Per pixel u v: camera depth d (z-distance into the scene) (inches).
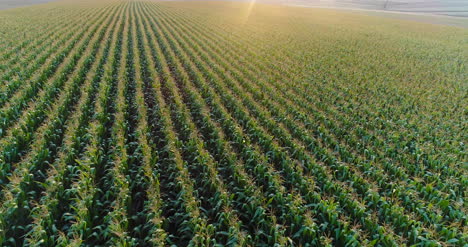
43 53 741.9
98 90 548.7
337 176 340.8
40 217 239.8
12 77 563.8
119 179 285.1
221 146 379.6
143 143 358.3
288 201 284.8
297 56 941.8
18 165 308.0
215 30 1407.5
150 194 275.4
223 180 323.0
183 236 255.3
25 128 375.2
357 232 236.7
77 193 281.3
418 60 971.9
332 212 261.0
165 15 1975.9
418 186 310.3
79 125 403.5
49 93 502.9
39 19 1433.3
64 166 306.2
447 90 648.4
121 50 883.4
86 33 1092.5
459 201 289.6
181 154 376.2
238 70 746.2
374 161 370.0
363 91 630.5
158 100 517.0
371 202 283.0
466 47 1262.3
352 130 445.7
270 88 600.4
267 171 336.2
